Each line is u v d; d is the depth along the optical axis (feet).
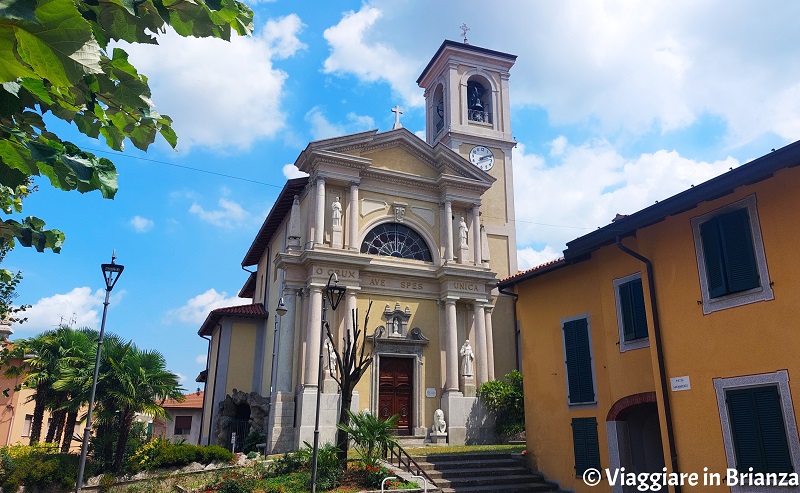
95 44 8.87
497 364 95.14
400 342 81.56
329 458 53.72
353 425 59.62
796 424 30.25
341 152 85.30
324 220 82.02
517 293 57.36
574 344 49.24
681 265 37.50
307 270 79.66
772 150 30.78
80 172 11.19
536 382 53.67
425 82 127.75
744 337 33.24
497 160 111.34
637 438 43.75
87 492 51.52
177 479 55.77
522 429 79.61
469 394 81.82
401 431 78.95
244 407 87.40
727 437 33.24
